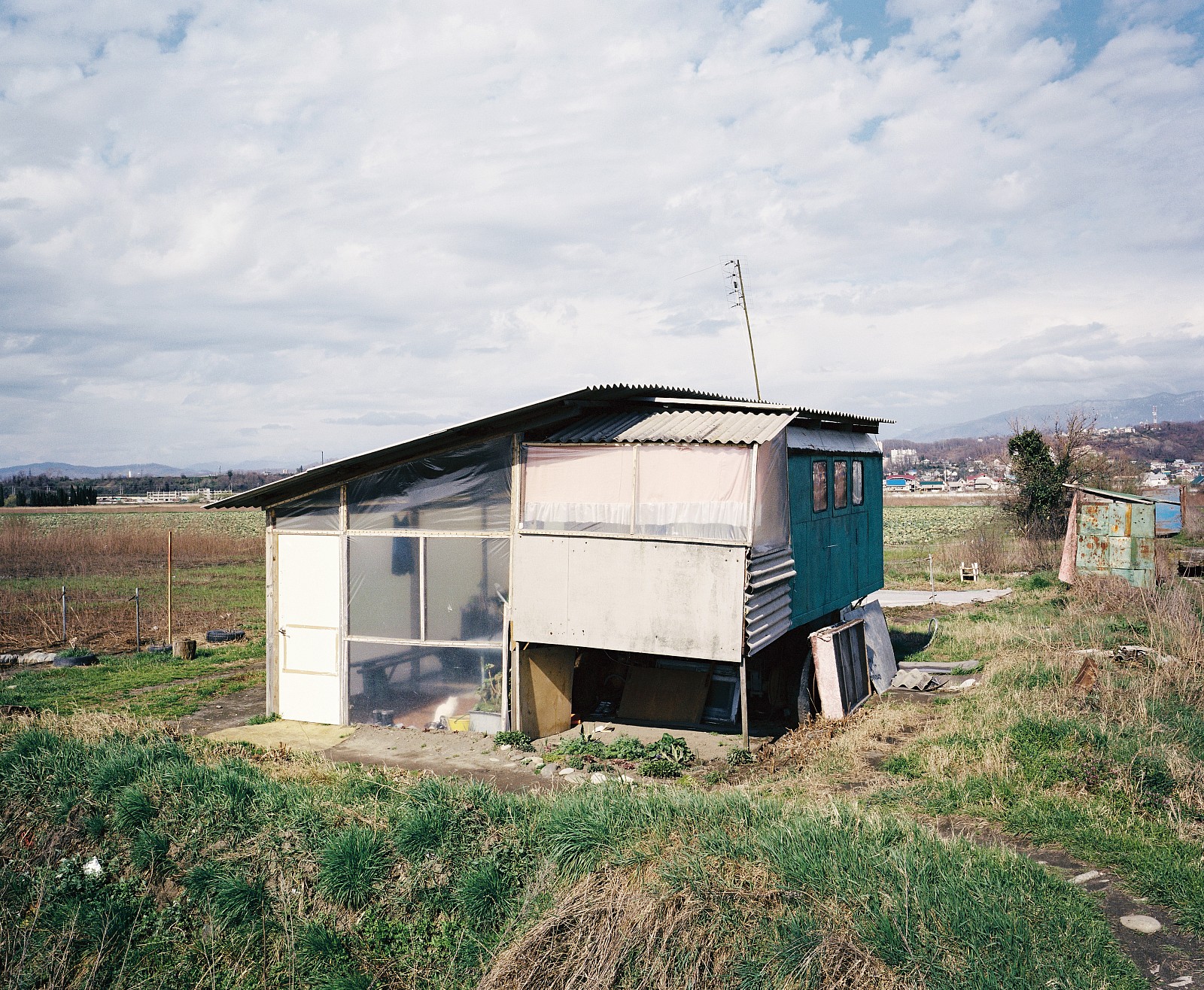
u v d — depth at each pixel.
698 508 10.00
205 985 6.00
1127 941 5.21
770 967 4.93
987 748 8.49
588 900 5.67
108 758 8.23
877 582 16.31
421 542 11.48
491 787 7.67
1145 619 14.84
